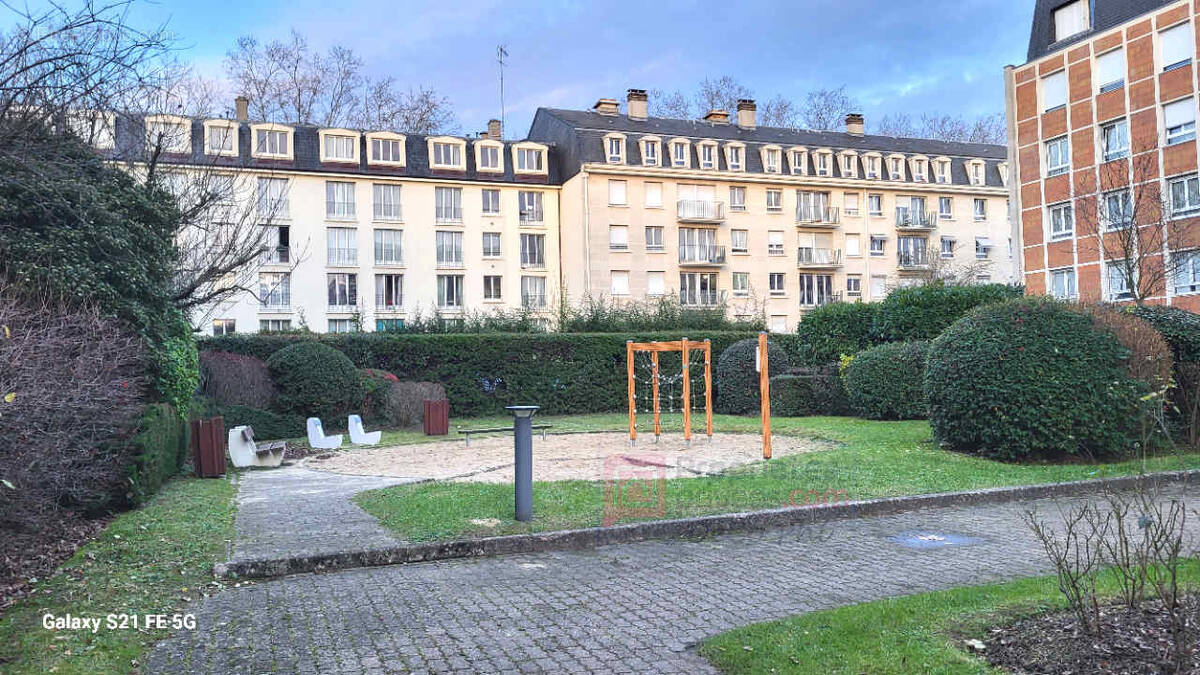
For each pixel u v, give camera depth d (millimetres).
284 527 7871
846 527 8047
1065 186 31281
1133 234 24047
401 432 20422
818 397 21531
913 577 6023
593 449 15195
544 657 4484
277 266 42875
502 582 6133
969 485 9703
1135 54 28547
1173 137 27453
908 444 13750
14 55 7211
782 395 21516
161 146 15039
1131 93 28703
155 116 15031
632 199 49094
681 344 16344
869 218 54906
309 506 9133
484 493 9562
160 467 10516
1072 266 30906
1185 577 5156
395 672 4301
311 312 43656
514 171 48750
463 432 17359
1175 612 4383
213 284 18047
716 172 50875
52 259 10117
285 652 4629
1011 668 3990
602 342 25922
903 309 21734
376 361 23609
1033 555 6566
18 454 6316
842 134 58281
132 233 11914
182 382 13195
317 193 44062
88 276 10359
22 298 9391
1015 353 11750
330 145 44719
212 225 18078
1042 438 11516
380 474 12273
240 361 19594
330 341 23031
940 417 12805
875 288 54750
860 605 5129
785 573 6254
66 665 4348
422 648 4660
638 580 6129
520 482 7945
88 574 6215
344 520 8180
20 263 9672
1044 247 32156
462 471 12320
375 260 45219
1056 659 3986
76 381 7316
